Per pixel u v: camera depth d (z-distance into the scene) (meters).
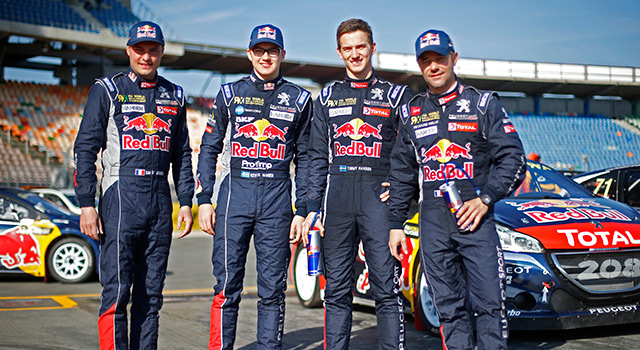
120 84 3.25
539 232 4.07
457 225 2.88
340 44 3.32
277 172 3.34
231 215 3.31
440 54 2.92
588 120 27.58
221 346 3.30
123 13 22.36
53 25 19.80
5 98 19.86
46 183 17.02
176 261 10.61
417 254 4.56
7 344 4.25
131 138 3.23
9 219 7.70
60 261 7.70
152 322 3.35
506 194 2.86
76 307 5.83
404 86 3.36
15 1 19.80
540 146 25.53
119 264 3.21
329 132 3.34
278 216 3.33
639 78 28.89
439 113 3.02
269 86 3.36
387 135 3.29
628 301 4.14
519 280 3.94
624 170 5.84
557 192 5.03
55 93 21.06
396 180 3.15
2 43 20.47
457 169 2.97
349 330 3.35
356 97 3.30
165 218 3.33
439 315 3.02
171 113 3.35
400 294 3.27
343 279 3.32
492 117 2.92
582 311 4.02
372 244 3.24
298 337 4.51
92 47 21.66
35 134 18.77
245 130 3.33
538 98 29.42
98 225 3.21
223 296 3.32
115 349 3.21
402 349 3.23
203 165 3.40
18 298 6.43
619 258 4.14
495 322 2.86
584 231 4.11
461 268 3.11
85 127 3.20
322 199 3.36
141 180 3.23
